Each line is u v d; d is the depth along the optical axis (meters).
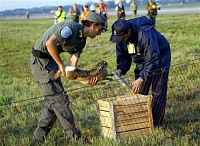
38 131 6.39
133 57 6.43
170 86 9.57
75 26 5.75
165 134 6.30
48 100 6.09
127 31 5.98
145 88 6.58
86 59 15.47
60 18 24.22
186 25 25.05
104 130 6.30
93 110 8.00
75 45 5.88
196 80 9.94
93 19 5.78
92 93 9.49
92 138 6.34
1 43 23.25
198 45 16.28
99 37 22.52
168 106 7.94
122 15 28.17
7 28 38.59
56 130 6.89
